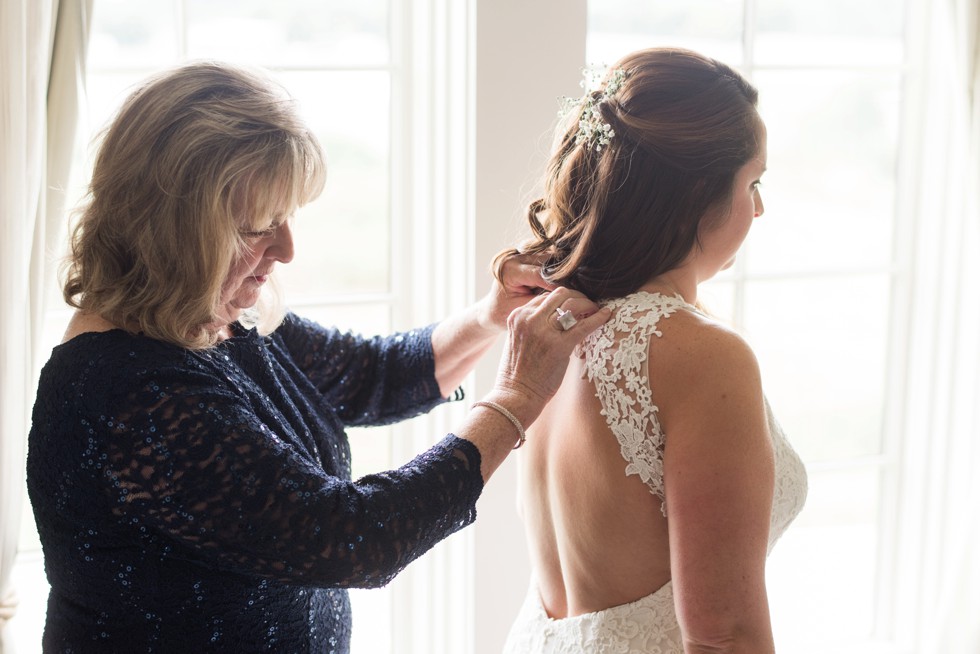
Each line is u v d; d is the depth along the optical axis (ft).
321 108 7.23
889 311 8.97
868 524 9.25
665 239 4.08
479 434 4.16
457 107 6.74
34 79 5.48
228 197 3.84
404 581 7.77
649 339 3.92
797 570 9.20
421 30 7.13
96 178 3.91
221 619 4.05
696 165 3.99
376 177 7.43
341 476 4.85
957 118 7.70
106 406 3.72
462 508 4.07
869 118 8.57
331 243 7.46
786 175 8.48
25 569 7.12
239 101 3.94
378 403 5.57
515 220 6.62
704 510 3.78
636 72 4.11
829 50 8.29
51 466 3.84
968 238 8.44
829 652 9.08
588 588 4.38
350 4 7.16
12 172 5.45
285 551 3.77
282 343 5.20
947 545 8.84
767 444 3.84
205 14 6.92
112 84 6.81
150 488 3.73
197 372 3.91
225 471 3.74
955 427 8.74
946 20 7.57
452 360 5.46
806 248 8.65
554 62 6.52
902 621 9.22
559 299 4.20
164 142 3.81
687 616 3.84
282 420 4.34
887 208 8.80
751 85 4.20
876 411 9.11
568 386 4.32
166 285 3.86
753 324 8.68
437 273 7.25
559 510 4.42
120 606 3.98
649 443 3.94
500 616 7.06
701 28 7.89
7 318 5.55
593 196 4.19
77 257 4.02
